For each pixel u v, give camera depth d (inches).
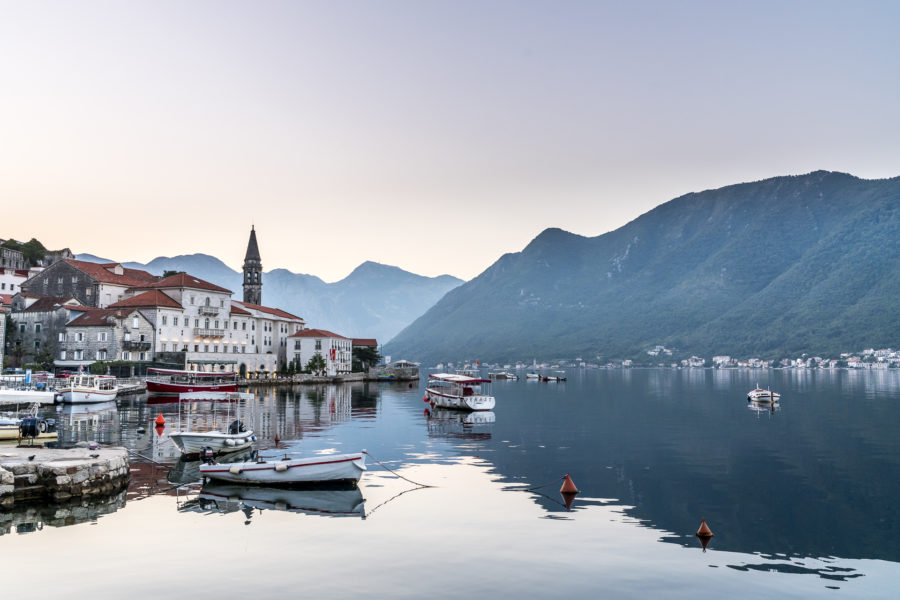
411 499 1534.2
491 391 6909.5
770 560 1141.7
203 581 1012.5
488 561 1117.1
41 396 3644.2
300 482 1632.6
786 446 2438.5
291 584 1005.8
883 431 2930.6
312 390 5935.0
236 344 6550.2
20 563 1075.9
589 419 3523.6
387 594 975.6
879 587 1027.9
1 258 6668.3
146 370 5216.5
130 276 6609.3
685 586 1024.9
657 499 1558.8
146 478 1702.8
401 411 3868.1
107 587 985.5
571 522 1352.1
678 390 6998.0
